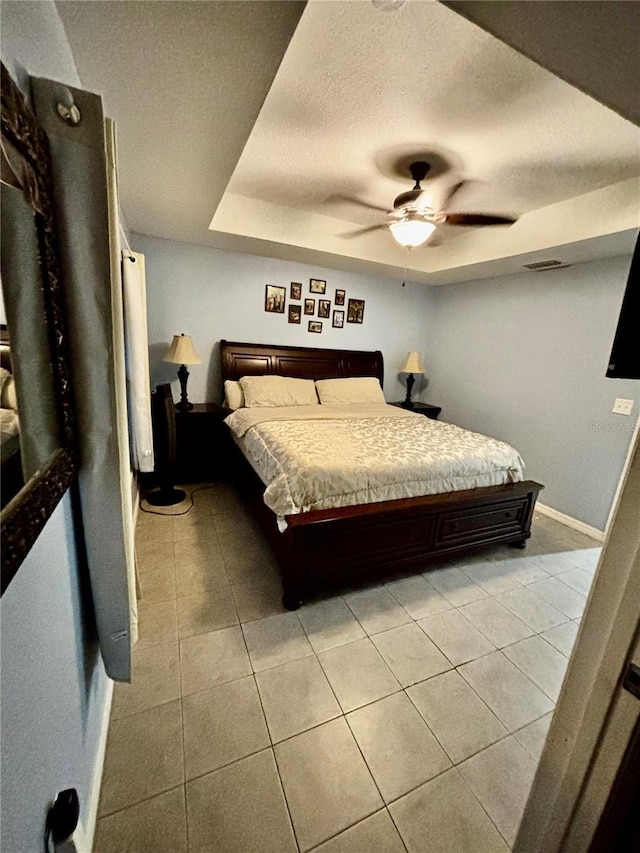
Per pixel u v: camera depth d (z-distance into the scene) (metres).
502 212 2.79
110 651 1.07
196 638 1.68
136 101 1.29
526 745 1.32
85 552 1.01
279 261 3.79
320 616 1.87
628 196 2.22
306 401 3.79
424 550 2.20
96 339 0.87
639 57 0.80
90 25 0.97
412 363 4.41
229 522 2.72
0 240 0.54
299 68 1.41
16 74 0.65
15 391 0.59
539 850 0.77
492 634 1.83
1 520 0.48
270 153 2.11
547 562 2.52
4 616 0.54
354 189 2.56
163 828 1.03
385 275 4.21
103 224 0.84
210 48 1.04
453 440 2.71
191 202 2.28
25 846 0.58
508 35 0.83
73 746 0.88
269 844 1.01
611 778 0.62
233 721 1.32
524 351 3.56
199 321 3.59
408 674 1.57
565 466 3.21
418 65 1.37
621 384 2.82
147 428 1.92
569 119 1.65
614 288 2.84
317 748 1.26
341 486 2.01
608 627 0.63
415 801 1.13
